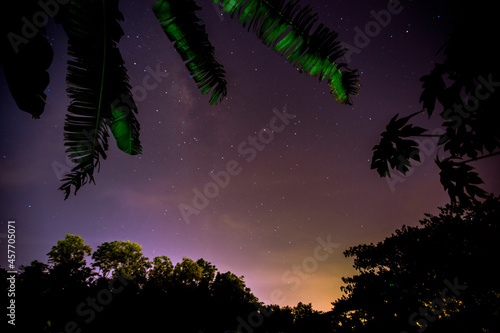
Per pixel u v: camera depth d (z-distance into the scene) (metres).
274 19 2.01
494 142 1.01
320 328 4.54
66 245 18.06
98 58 1.74
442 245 3.38
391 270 4.07
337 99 2.43
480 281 2.95
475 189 1.22
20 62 1.40
